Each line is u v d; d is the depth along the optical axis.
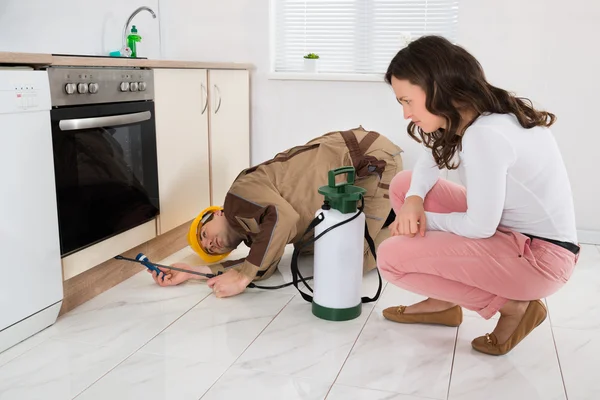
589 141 3.03
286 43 3.61
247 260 2.25
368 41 3.50
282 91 3.51
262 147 3.61
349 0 3.49
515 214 1.68
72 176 2.05
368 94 3.38
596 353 1.85
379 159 2.56
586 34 2.95
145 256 2.48
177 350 1.84
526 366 1.76
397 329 2.01
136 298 2.27
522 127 1.59
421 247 1.76
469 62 1.55
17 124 1.77
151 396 1.58
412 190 1.88
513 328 1.80
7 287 1.79
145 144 2.48
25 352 1.82
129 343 1.89
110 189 2.26
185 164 2.82
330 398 1.57
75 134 2.04
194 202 2.94
